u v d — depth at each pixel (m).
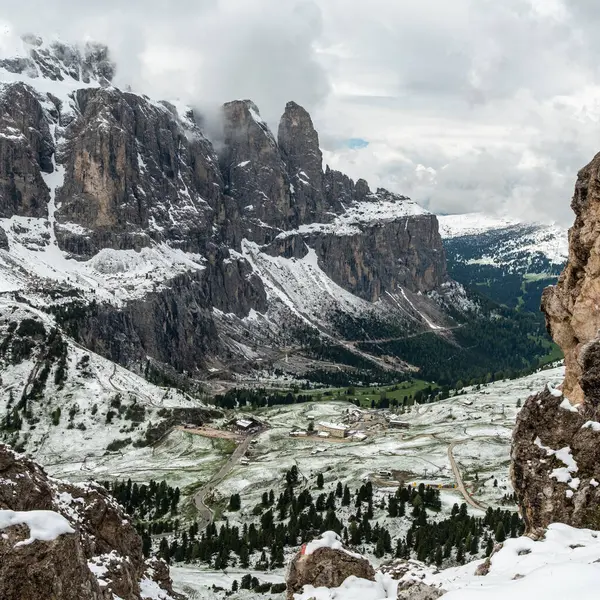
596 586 27.31
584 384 44.38
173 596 66.19
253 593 114.62
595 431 42.50
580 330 49.62
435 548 135.62
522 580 30.09
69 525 30.86
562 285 53.62
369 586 42.56
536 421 45.50
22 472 47.19
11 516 29.44
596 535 37.53
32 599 28.23
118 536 58.50
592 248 49.41
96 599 31.34
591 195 50.56
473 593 29.70
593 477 41.47
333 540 45.81
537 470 43.62
